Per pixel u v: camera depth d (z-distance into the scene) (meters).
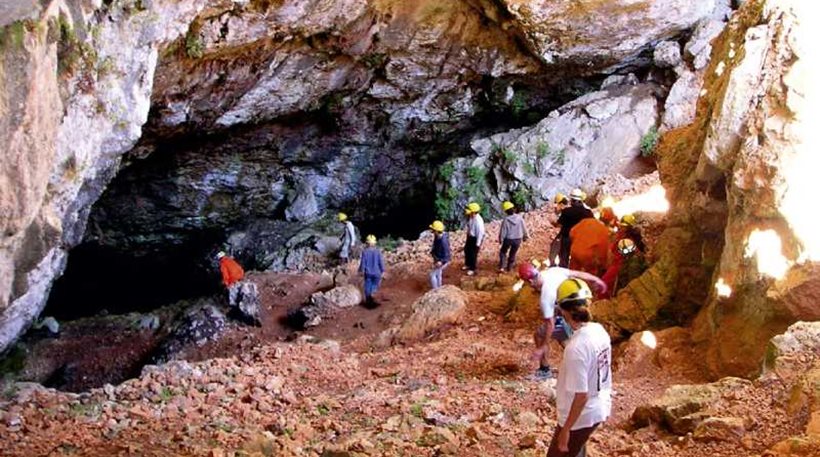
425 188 28.20
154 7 11.79
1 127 7.52
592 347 6.39
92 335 19.25
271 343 17.80
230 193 27.36
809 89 10.14
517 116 26.12
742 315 10.57
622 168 23.34
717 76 13.74
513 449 8.65
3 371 17.70
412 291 19.19
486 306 16.20
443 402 10.62
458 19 20.72
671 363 11.30
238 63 19.36
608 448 8.45
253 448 8.71
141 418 10.23
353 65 21.73
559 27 20.72
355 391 11.80
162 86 18.56
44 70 8.05
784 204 9.85
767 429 8.20
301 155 26.64
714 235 12.35
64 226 13.30
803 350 9.09
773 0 11.56
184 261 29.31
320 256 24.48
